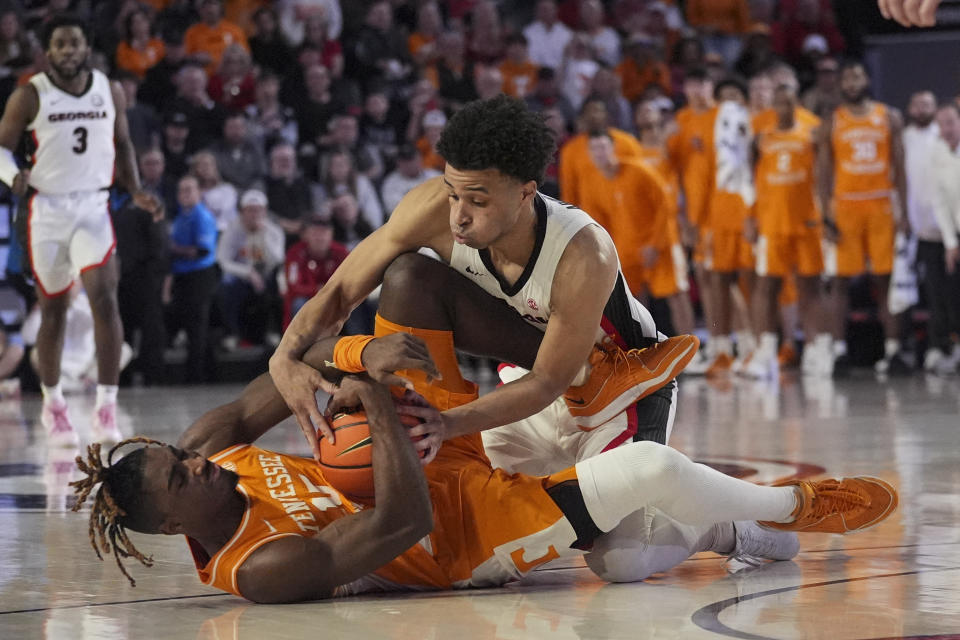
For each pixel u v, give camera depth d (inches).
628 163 673.6
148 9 788.6
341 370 177.9
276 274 697.6
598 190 676.7
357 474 170.6
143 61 761.6
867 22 936.9
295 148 760.3
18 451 375.9
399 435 168.4
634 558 181.6
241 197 705.6
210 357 689.6
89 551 214.7
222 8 804.0
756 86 723.4
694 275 798.5
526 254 182.7
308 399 178.4
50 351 384.5
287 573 165.8
